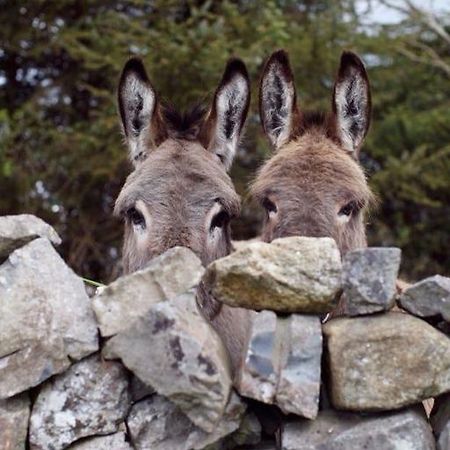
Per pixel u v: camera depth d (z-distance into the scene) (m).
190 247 2.32
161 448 1.92
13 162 5.11
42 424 1.91
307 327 1.91
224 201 2.41
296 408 1.87
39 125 5.42
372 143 5.43
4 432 1.90
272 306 1.92
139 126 2.60
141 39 5.17
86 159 5.15
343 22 5.75
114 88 5.18
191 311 1.94
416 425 1.88
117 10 5.92
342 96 2.75
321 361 1.93
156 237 2.33
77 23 5.59
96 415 1.93
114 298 1.95
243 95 2.62
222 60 4.87
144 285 1.95
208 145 2.58
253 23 5.36
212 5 5.89
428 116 5.52
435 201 5.57
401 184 5.23
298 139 2.74
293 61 5.21
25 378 1.90
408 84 6.01
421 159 5.32
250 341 1.89
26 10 5.64
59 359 1.91
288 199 2.54
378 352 1.89
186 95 4.98
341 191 2.55
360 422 1.90
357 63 2.74
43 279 1.93
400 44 5.88
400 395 1.88
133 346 1.89
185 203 2.37
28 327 1.90
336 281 1.92
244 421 1.93
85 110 6.02
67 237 5.52
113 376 1.93
